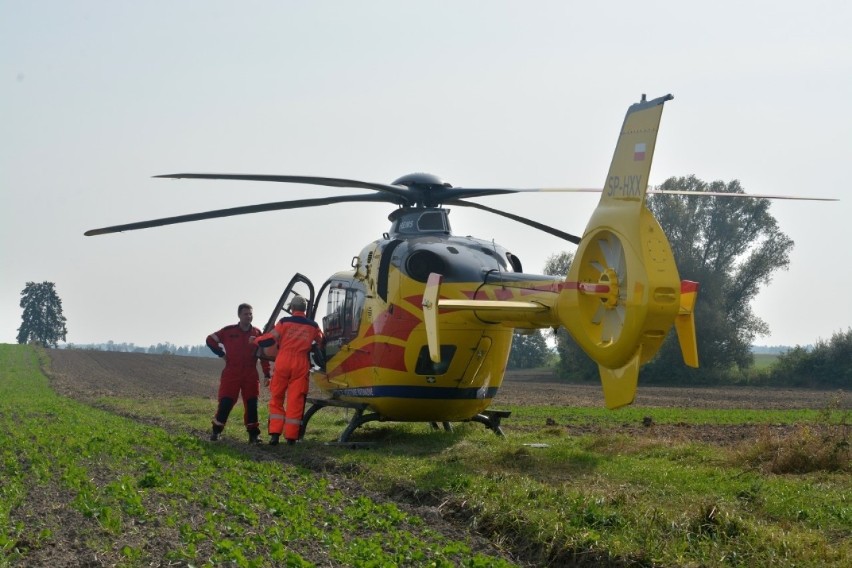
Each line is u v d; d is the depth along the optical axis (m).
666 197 71.56
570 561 8.41
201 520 9.55
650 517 8.98
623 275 11.93
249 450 16.12
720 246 71.38
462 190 17.09
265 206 16.80
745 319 71.38
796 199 14.13
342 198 17.38
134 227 16.81
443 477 11.88
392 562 7.75
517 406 31.80
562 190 16.75
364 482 12.46
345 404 16.95
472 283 15.26
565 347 73.19
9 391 36.88
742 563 7.77
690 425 23.70
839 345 63.22
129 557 7.95
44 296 155.00
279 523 9.48
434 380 16.12
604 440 15.75
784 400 41.78
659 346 11.67
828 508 9.93
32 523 9.39
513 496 10.15
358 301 17.36
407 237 16.81
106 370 59.69
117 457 13.95
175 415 24.78
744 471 12.81
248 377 17.64
